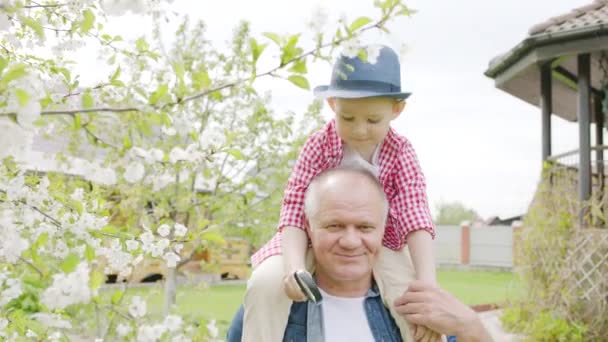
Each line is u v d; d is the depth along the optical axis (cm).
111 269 188
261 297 193
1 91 108
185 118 149
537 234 758
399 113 211
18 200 157
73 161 158
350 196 177
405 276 203
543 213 773
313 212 182
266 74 151
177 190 523
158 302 496
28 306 285
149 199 500
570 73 888
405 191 215
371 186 181
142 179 160
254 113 579
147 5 146
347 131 207
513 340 743
